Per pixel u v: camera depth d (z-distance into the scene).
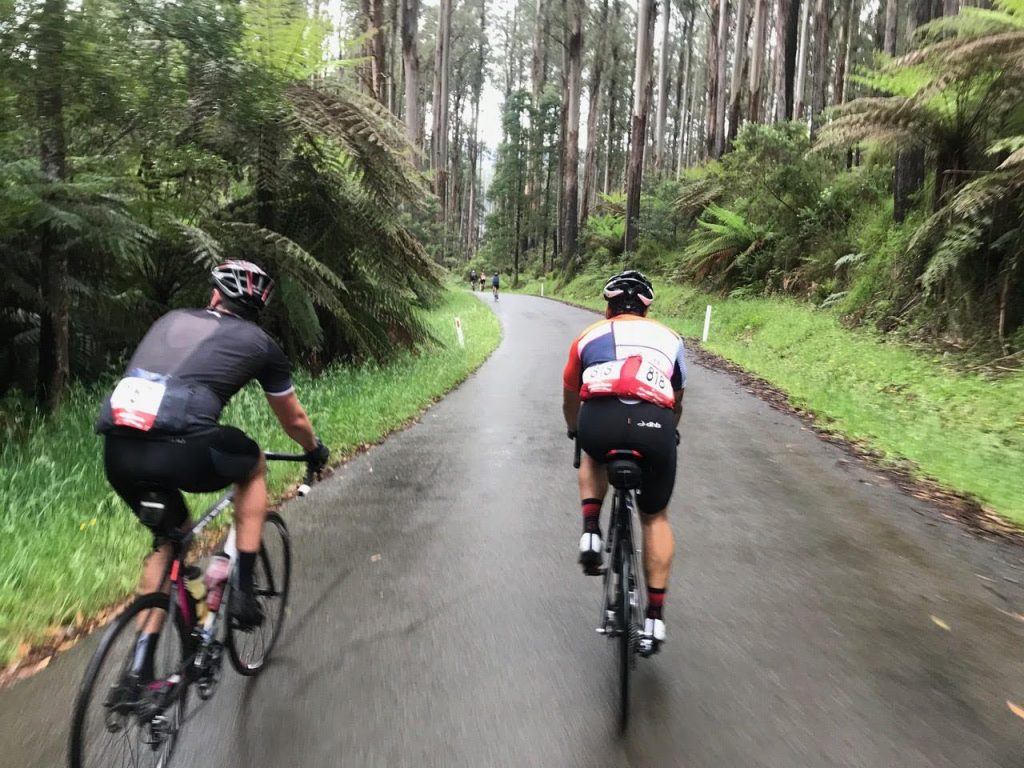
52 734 2.93
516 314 29.98
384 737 2.98
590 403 3.42
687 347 18.72
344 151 10.30
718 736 3.00
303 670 3.49
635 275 3.79
